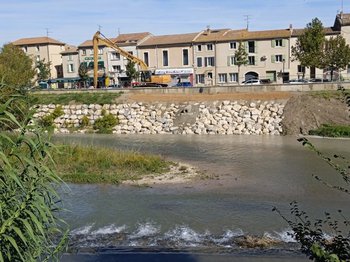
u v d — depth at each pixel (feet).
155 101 148.15
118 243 43.96
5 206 18.95
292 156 90.33
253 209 54.60
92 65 252.42
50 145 21.20
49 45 285.23
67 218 51.49
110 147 98.53
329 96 133.08
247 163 84.23
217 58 225.56
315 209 53.67
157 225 49.37
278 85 142.10
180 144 110.52
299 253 40.24
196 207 55.93
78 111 149.28
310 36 181.57
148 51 239.91
